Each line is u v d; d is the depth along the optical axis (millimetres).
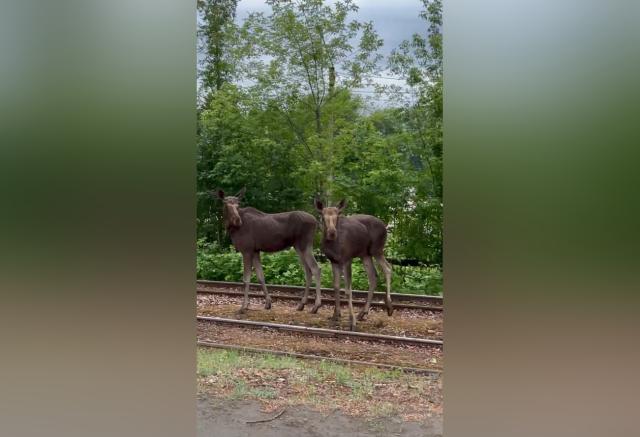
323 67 8570
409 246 7969
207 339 6223
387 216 8125
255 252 7168
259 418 4660
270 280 8227
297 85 8703
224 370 5465
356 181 8281
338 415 4629
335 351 5867
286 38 8633
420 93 8320
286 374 5336
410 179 8078
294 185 8547
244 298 7156
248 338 6258
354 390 4977
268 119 8680
